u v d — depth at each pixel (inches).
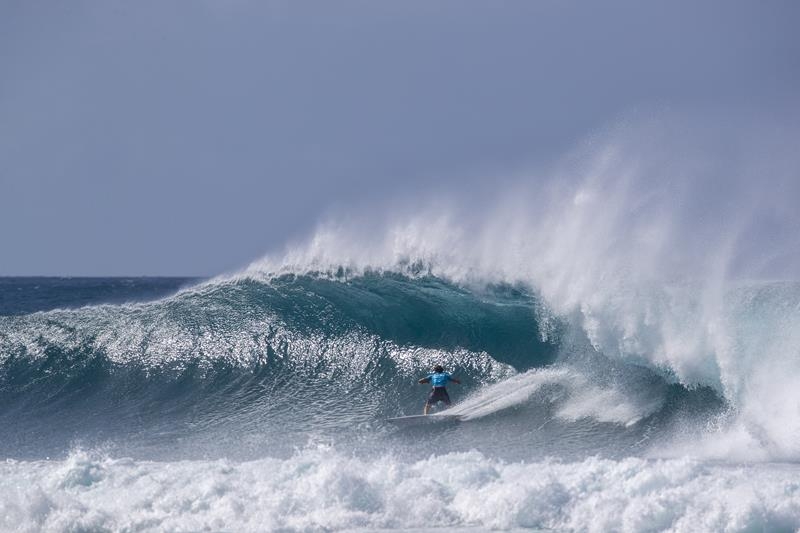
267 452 1877.5
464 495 1270.9
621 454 1748.3
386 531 1182.9
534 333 2536.9
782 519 1093.8
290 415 2250.2
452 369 2514.8
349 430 2070.6
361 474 1373.0
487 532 1171.9
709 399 2012.8
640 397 2094.0
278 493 1299.2
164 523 1229.1
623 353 2228.1
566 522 1188.5
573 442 1856.5
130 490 1374.3
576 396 2166.6
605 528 1146.7
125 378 2694.4
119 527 1222.9
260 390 2512.3
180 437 2075.5
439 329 2706.7
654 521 1133.1
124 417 2331.4
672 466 1290.6
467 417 2102.6
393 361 2605.8
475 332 2642.7
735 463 1610.5
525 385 2297.0
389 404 2322.8
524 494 1225.4
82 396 2566.4
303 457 1509.6
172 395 2532.0
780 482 1239.5
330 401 2370.8
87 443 2044.8
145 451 1937.7
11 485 1443.2
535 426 1995.6
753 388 1950.1
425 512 1234.0
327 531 1187.3
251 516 1239.5
